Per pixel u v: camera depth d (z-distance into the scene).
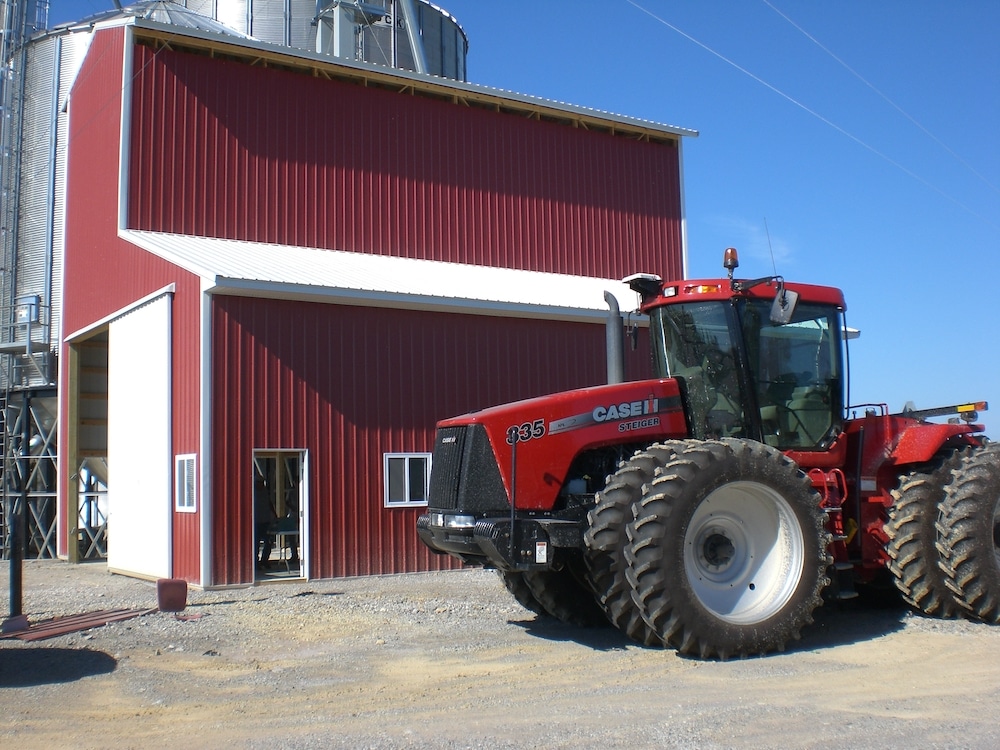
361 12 23.28
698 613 7.34
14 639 9.11
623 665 7.44
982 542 8.40
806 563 7.75
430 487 8.86
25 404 20.36
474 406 16.25
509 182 20.81
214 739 5.78
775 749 5.26
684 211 23.03
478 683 7.05
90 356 19.94
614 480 7.74
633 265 22.11
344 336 15.20
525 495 8.07
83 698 6.88
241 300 14.38
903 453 8.89
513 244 20.64
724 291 8.72
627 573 7.37
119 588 14.13
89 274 18.77
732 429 8.66
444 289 16.44
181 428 14.56
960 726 5.62
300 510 14.69
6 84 22.48
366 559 15.07
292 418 14.62
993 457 8.72
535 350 16.98
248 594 13.13
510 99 20.72
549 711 6.17
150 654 8.38
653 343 9.41
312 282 14.69
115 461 17.03
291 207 18.28
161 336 15.16
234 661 8.09
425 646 8.59
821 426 8.95
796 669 7.07
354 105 19.27
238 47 17.86
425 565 15.62
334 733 5.82
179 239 16.77
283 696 6.82
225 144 17.80
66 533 19.28
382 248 19.14
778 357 8.86
